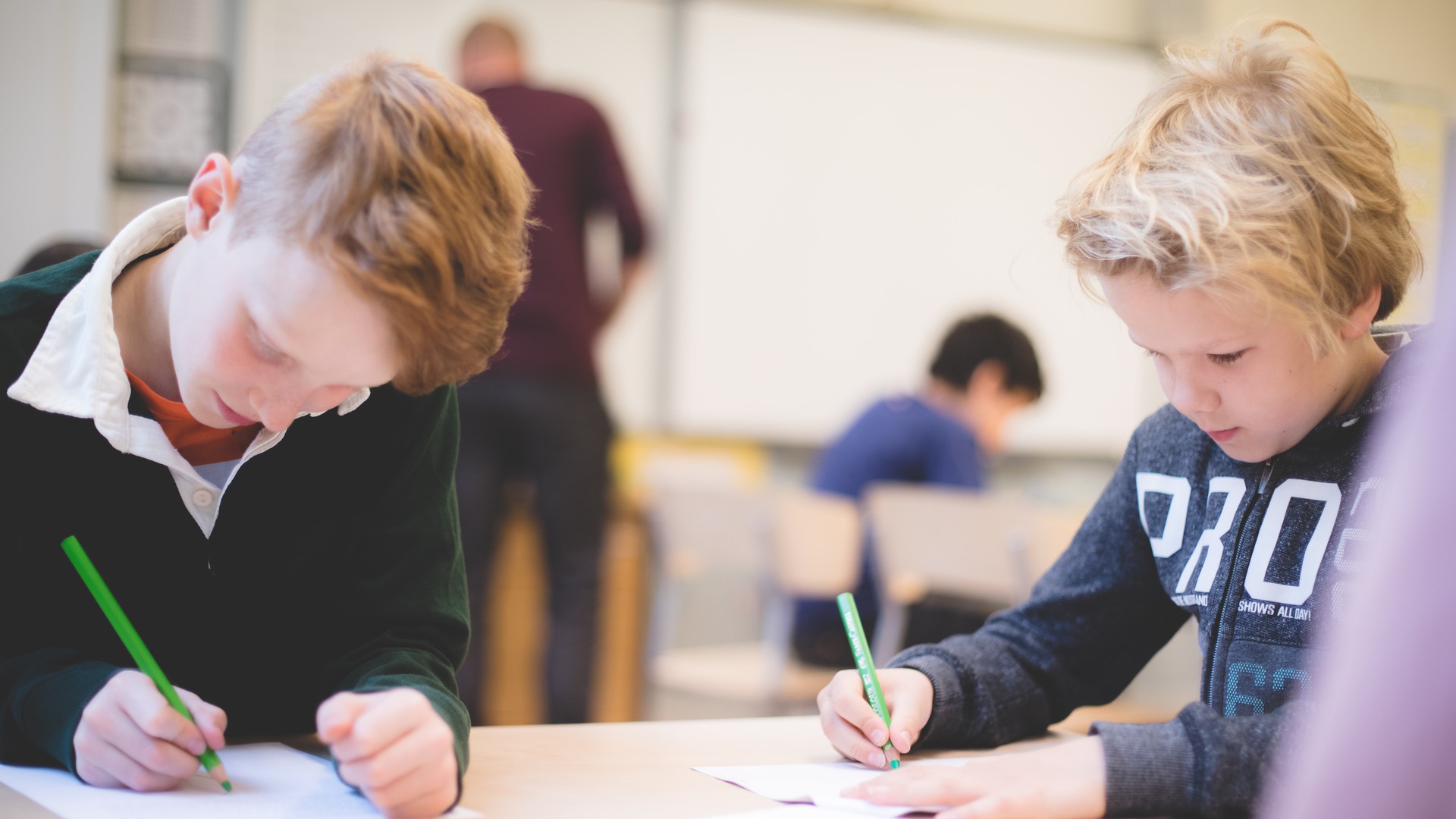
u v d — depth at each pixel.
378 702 0.69
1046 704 1.00
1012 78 4.10
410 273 0.69
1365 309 0.83
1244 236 0.76
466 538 2.51
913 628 2.62
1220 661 0.94
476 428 2.51
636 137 3.73
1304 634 0.88
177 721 0.71
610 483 2.65
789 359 3.88
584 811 0.71
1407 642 0.30
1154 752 0.73
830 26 3.90
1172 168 0.80
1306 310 0.78
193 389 0.78
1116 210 0.79
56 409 0.82
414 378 0.74
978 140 4.07
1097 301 0.88
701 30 3.77
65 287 0.86
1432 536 0.30
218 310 0.73
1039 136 4.14
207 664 0.93
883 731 0.85
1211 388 0.82
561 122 2.58
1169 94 0.86
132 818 0.65
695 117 3.78
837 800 0.74
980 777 0.74
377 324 0.70
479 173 0.73
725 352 3.82
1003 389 2.92
